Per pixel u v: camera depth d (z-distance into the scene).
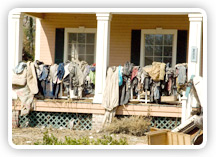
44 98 10.78
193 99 9.64
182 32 12.66
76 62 10.81
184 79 9.88
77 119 10.66
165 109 10.12
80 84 10.46
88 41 13.34
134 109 10.25
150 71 9.92
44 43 13.56
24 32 23.17
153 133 7.23
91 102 10.36
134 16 12.93
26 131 10.25
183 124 7.90
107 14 10.27
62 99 10.86
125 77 10.19
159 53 12.85
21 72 10.58
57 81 10.55
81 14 13.30
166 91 10.20
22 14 10.84
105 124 10.23
